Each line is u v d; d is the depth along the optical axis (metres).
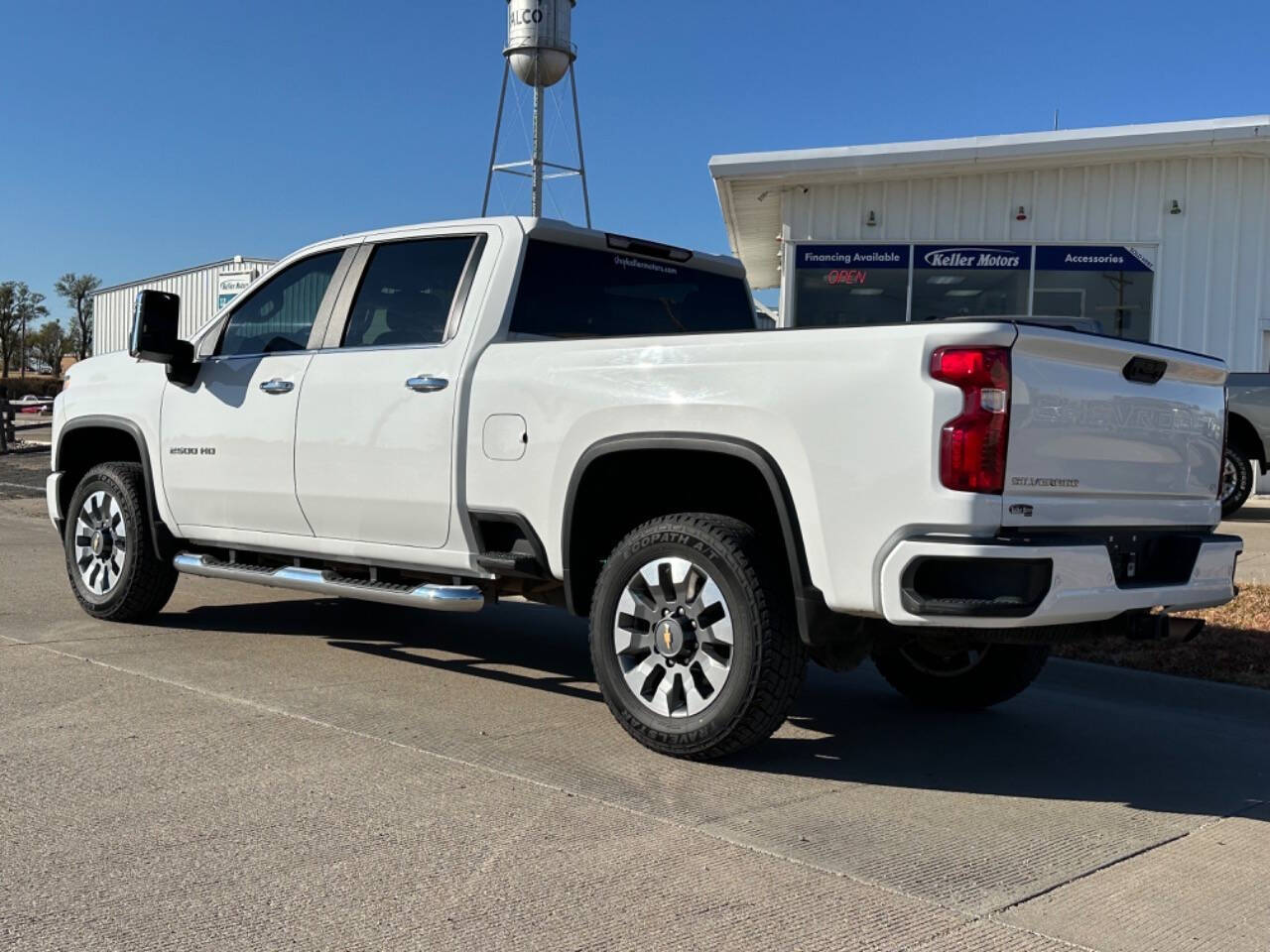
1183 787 4.38
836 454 3.91
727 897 3.16
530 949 2.82
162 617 7.01
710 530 4.24
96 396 6.77
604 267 5.62
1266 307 15.91
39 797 3.80
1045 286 16.44
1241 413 12.25
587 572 4.77
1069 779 4.44
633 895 3.15
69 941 2.80
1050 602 3.72
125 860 3.30
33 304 97.19
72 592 7.77
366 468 5.29
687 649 4.31
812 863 3.45
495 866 3.33
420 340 5.28
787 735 4.95
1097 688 5.99
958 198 16.56
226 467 5.94
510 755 4.41
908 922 3.05
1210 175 15.95
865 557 3.86
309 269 5.92
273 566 5.98
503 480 4.82
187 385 6.20
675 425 4.30
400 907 3.03
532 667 5.99
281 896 3.08
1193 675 6.03
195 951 2.77
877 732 5.08
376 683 5.51
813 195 16.91
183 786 3.94
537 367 4.75
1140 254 16.19
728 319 6.31
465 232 5.35
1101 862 3.56
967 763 4.63
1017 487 3.77
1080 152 15.50
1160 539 4.37
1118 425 4.14
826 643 4.14
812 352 4.00
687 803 3.93
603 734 4.74
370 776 4.10
